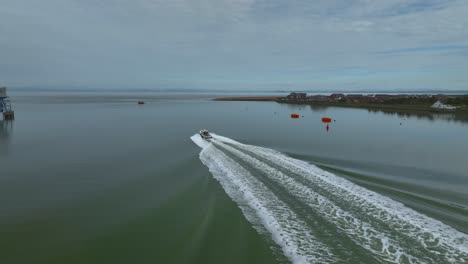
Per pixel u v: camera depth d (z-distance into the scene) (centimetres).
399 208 1524
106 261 1267
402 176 2212
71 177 2330
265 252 1203
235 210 1581
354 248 1177
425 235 1256
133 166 2619
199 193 1900
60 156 2997
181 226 1530
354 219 1411
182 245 1352
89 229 1520
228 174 2186
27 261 1275
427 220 1393
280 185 1892
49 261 1274
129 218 1627
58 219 1631
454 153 3147
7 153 3117
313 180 1978
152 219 1611
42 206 1792
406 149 3359
